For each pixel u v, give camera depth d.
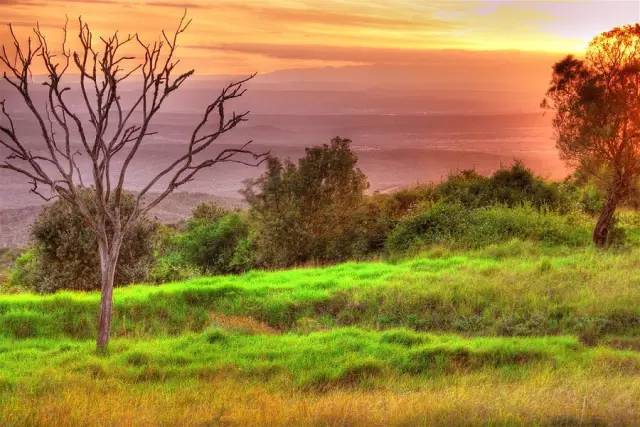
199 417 8.38
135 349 14.54
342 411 8.28
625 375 11.67
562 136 25.72
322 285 21.34
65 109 13.66
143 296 19.67
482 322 17.22
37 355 14.55
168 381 12.10
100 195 14.12
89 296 20.17
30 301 18.80
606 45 24.59
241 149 14.24
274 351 14.27
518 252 25.89
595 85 24.14
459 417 7.93
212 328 16.22
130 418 8.29
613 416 7.95
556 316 17.16
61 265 26.30
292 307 19.22
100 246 14.46
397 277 21.66
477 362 13.23
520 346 13.95
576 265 22.05
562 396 9.08
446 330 17.16
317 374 12.35
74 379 11.84
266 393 10.46
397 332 15.23
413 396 9.70
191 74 14.17
